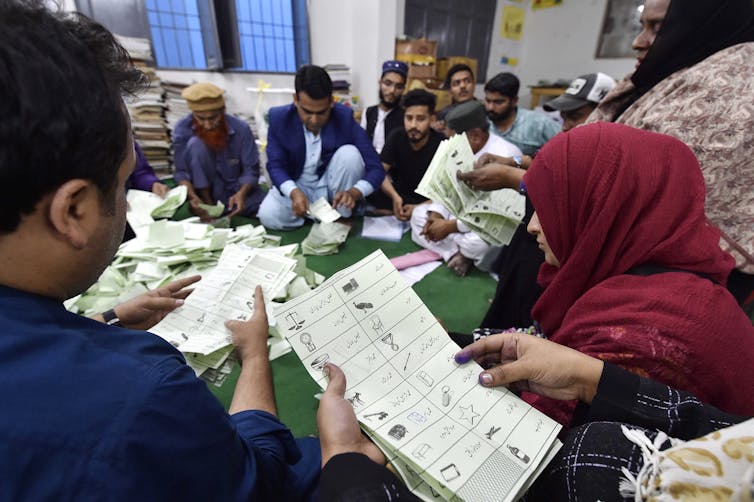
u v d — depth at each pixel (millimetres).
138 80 352
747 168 863
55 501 270
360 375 543
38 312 307
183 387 329
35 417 268
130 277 1469
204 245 1582
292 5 3680
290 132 2246
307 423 1093
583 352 550
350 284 622
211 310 1013
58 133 266
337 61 3955
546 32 5270
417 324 611
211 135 2408
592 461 414
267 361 684
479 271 1938
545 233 698
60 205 290
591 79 2027
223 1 3297
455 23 4750
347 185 2342
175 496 326
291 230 2344
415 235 2186
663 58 1036
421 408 504
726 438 298
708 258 556
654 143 598
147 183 2189
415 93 2211
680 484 301
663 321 501
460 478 416
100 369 299
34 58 260
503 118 2588
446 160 1163
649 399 461
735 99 827
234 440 384
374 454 463
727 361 490
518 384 568
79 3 2928
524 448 455
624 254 607
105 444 280
